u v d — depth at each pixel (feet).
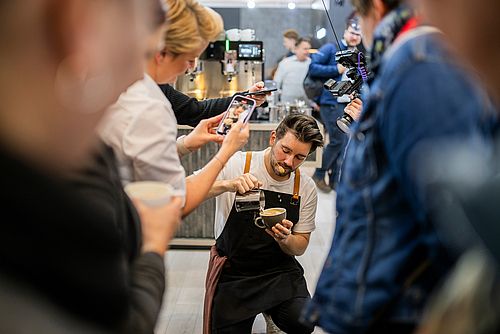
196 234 15.30
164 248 4.41
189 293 12.77
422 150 3.26
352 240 4.22
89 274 2.62
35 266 2.31
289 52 25.31
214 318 9.13
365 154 4.07
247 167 9.09
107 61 2.60
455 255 2.56
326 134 19.53
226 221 9.17
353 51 8.78
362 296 4.09
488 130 3.45
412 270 3.98
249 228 9.02
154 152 5.48
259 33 28.96
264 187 9.04
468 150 2.68
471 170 2.42
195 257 14.82
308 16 26.61
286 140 8.66
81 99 2.53
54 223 2.39
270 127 15.28
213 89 18.48
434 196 2.66
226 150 6.73
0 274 2.21
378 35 4.23
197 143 7.73
